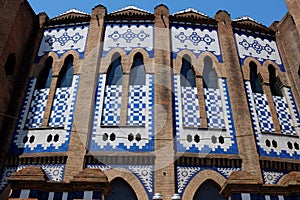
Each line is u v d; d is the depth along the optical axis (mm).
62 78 12656
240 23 14453
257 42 14258
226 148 10695
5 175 10219
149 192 9531
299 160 10945
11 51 12477
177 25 13969
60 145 10625
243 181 7836
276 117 12016
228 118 11438
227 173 10133
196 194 9828
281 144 11266
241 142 10797
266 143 11156
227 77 12484
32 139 10898
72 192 7762
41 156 10305
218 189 9977
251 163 10383
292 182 8023
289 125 12031
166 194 9406
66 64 13102
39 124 11336
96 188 7516
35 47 13500
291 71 13609
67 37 13703
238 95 11953
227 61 12867
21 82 12484
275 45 14492
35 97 12109
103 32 13602
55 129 11016
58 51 13289
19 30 13109
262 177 10266
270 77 13570
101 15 14023
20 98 12016
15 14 12695
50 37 13859
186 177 9898
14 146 10820
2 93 11531
